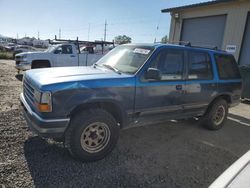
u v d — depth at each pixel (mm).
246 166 1998
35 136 4160
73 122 3281
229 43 10188
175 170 3447
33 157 3475
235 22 9883
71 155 3473
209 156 3994
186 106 4555
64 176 3070
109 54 4789
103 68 4266
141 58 4023
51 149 3750
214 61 5039
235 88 5508
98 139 3482
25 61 10898
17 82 9773
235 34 9930
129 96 3693
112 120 3543
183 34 12531
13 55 26500
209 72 4922
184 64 4414
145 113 3965
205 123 5285
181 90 4371
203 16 11281
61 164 3354
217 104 5180
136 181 3086
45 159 3447
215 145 4504
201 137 4875
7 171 3066
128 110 3744
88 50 12938
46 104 3078
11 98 6844
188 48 4543
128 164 3508
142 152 3951
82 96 3264
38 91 3133
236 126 5844
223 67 5281
